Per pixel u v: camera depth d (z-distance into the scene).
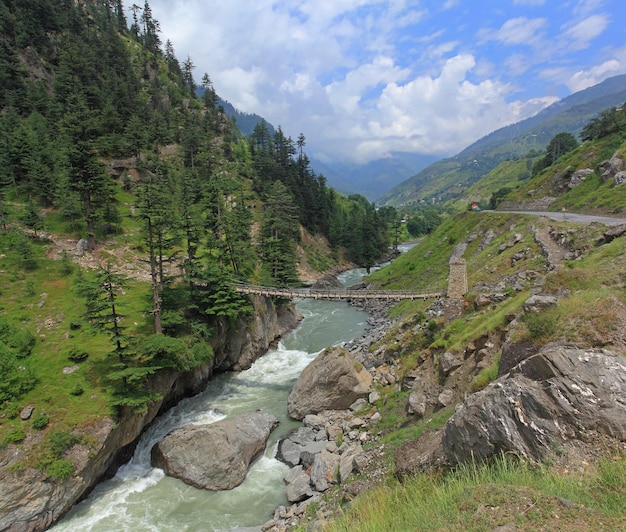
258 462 27.28
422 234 193.00
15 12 96.50
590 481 9.91
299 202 112.56
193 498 24.09
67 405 27.05
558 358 12.65
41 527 22.30
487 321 25.67
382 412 27.69
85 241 51.84
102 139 79.12
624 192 50.59
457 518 9.80
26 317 35.94
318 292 44.19
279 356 49.25
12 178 59.38
